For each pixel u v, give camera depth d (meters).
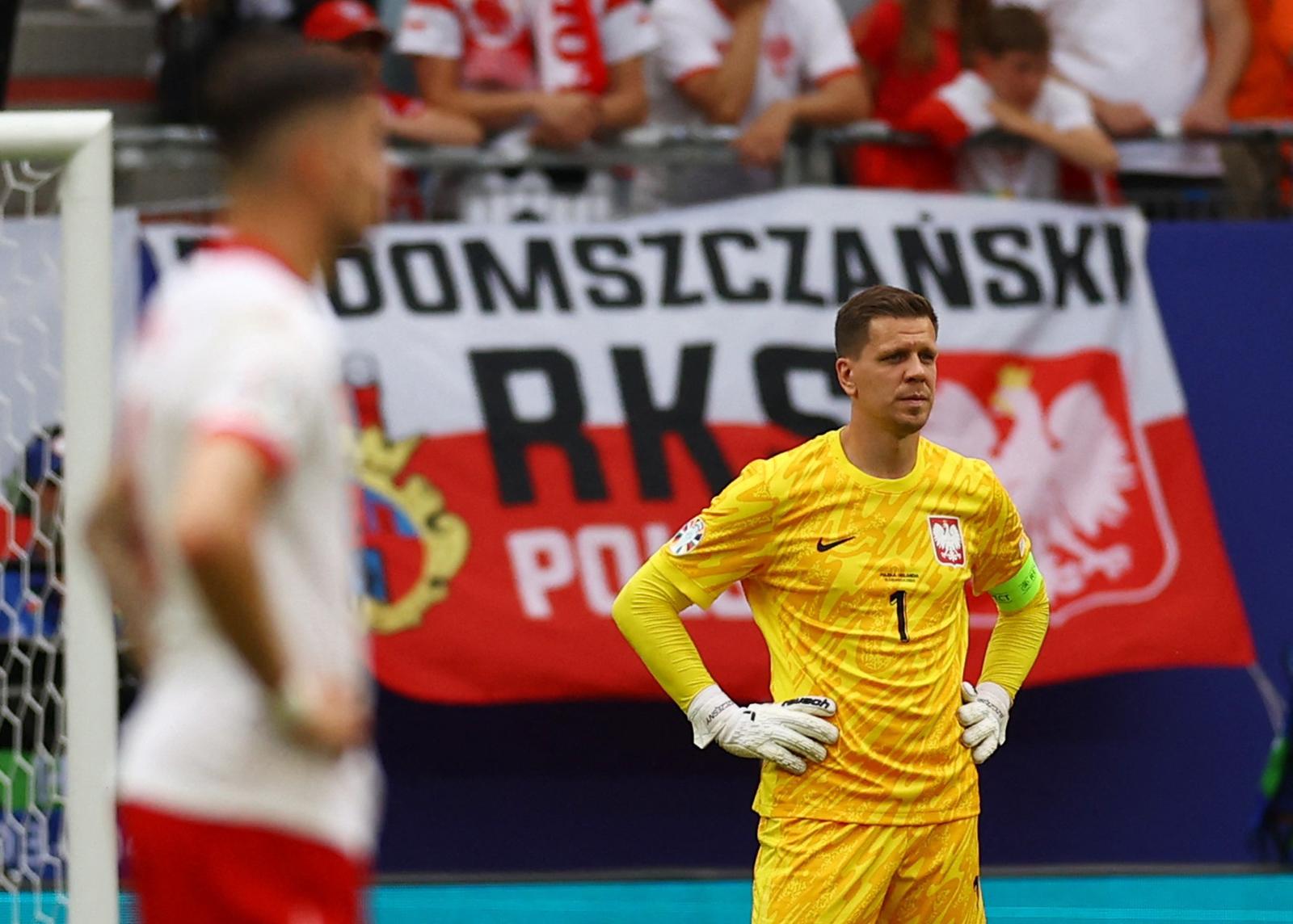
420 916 21.05
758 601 13.84
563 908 21.42
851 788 13.08
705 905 21.56
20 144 13.53
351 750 6.70
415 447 21.69
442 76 22.75
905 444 13.27
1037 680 21.88
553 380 21.94
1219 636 22.20
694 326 22.16
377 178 7.17
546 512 21.72
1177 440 22.62
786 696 13.41
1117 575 22.22
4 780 16.89
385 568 21.45
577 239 22.27
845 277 22.41
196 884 6.59
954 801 13.26
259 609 6.14
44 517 19.22
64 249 13.56
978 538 13.66
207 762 6.59
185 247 21.75
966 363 22.33
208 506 6.02
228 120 6.98
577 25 22.98
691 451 21.92
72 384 13.49
